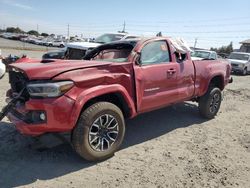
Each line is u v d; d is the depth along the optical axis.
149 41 5.29
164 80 5.34
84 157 4.25
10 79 4.68
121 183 3.87
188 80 5.99
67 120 3.95
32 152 4.60
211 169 4.41
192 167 4.43
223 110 8.20
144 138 5.54
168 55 5.63
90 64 4.37
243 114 7.92
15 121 4.15
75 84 4.03
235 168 4.50
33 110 3.92
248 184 4.05
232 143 5.55
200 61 6.41
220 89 7.30
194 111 7.66
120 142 4.60
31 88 3.93
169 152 4.94
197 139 5.65
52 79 3.93
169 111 7.53
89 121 4.12
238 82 16.25
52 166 4.23
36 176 3.94
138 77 4.84
